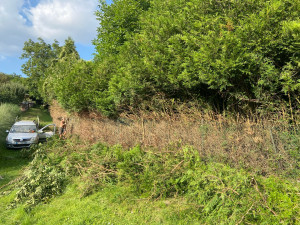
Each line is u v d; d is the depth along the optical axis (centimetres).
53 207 496
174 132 652
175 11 879
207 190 407
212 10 698
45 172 638
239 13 632
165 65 708
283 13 524
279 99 558
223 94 694
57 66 2120
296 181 416
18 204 525
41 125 2061
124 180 586
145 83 789
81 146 871
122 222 416
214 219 377
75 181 641
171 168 511
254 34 531
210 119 647
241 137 520
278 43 516
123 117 948
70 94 1346
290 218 318
